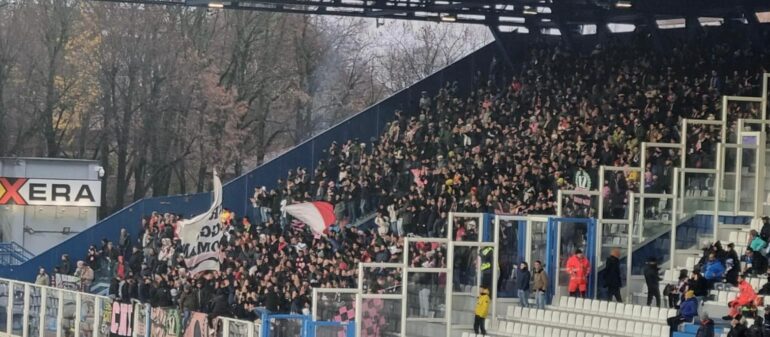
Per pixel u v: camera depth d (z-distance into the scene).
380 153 109.19
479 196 90.25
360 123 116.19
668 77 99.50
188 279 87.38
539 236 75.81
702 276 68.81
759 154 76.19
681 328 65.81
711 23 111.56
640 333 68.75
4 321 95.69
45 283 103.12
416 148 105.62
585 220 75.94
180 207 112.19
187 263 87.44
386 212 95.12
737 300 64.56
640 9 106.50
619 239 76.25
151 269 98.06
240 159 148.38
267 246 92.94
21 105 145.38
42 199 119.06
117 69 144.12
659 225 76.69
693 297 66.12
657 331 67.81
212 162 146.50
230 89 149.00
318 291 73.00
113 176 162.00
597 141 90.81
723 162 76.62
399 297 74.06
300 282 81.56
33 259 108.38
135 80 144.38
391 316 73.94
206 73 145.88
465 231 79.56
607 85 103.31
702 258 71.25
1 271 107.44
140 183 145.00
